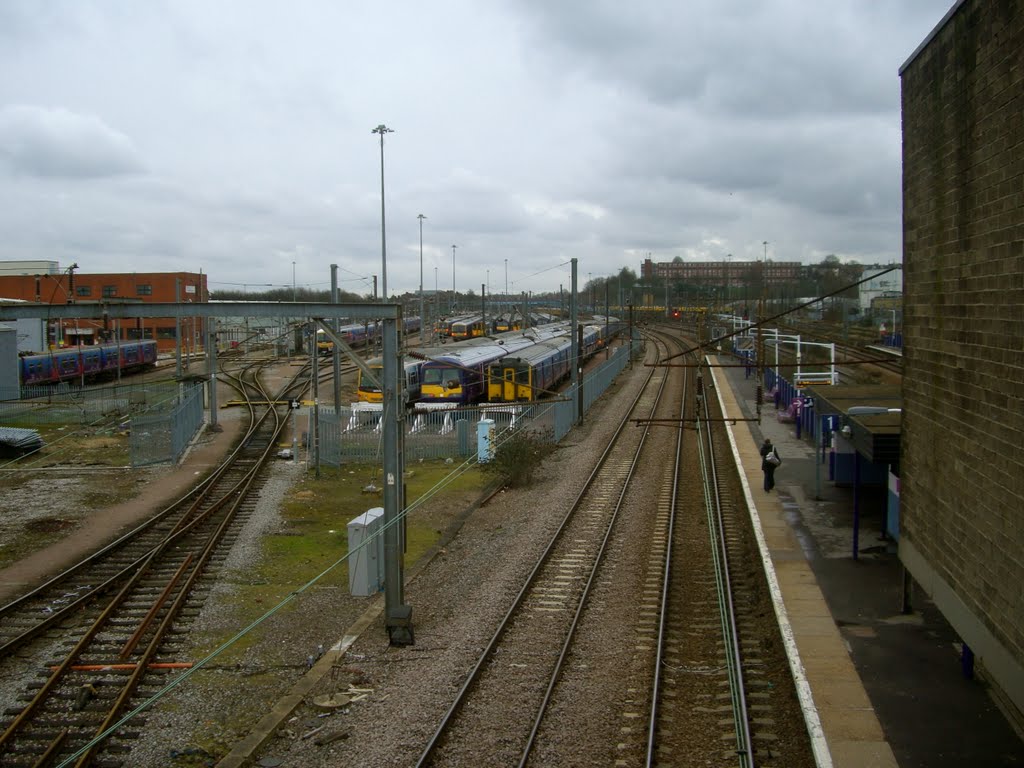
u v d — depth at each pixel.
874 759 9.35
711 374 58.66
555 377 51.41
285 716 10.60
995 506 9.16
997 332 9.08
